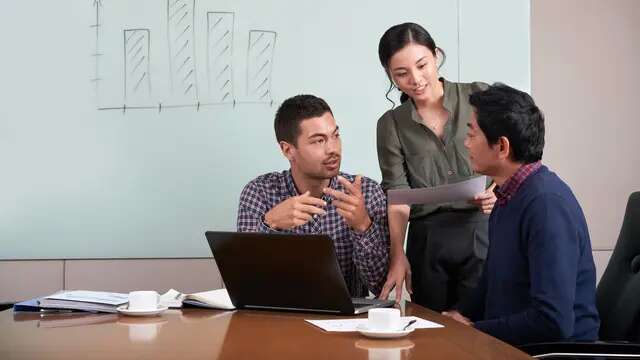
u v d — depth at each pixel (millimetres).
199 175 3523
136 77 3525
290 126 2602
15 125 3520
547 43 3680
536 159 2244
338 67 3545
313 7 3539
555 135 3674
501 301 2209
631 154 3680
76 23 3523
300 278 2062
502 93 2227
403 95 2967
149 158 3521
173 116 3523
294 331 1795
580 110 3678
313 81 3543
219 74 3525
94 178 3521
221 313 2127
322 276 2031
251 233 2057
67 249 3512
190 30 3527
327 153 2578
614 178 3678
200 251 3523
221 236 2104
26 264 3500
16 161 3520
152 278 3514
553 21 3684
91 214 3520
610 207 3674
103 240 3520
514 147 2213
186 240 3521
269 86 3533
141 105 3523
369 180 2744
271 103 3533
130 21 3529
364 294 2697
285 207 2336
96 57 3529
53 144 3521
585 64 3688
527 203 2148
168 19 3525
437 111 2867
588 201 3678
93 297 2260
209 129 3523
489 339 1672
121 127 3523
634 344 1881
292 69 3535
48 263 3504
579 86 3680
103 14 3525
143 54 3531
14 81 3520
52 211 3516
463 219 2877
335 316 2051
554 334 2021
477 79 3561
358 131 3545
